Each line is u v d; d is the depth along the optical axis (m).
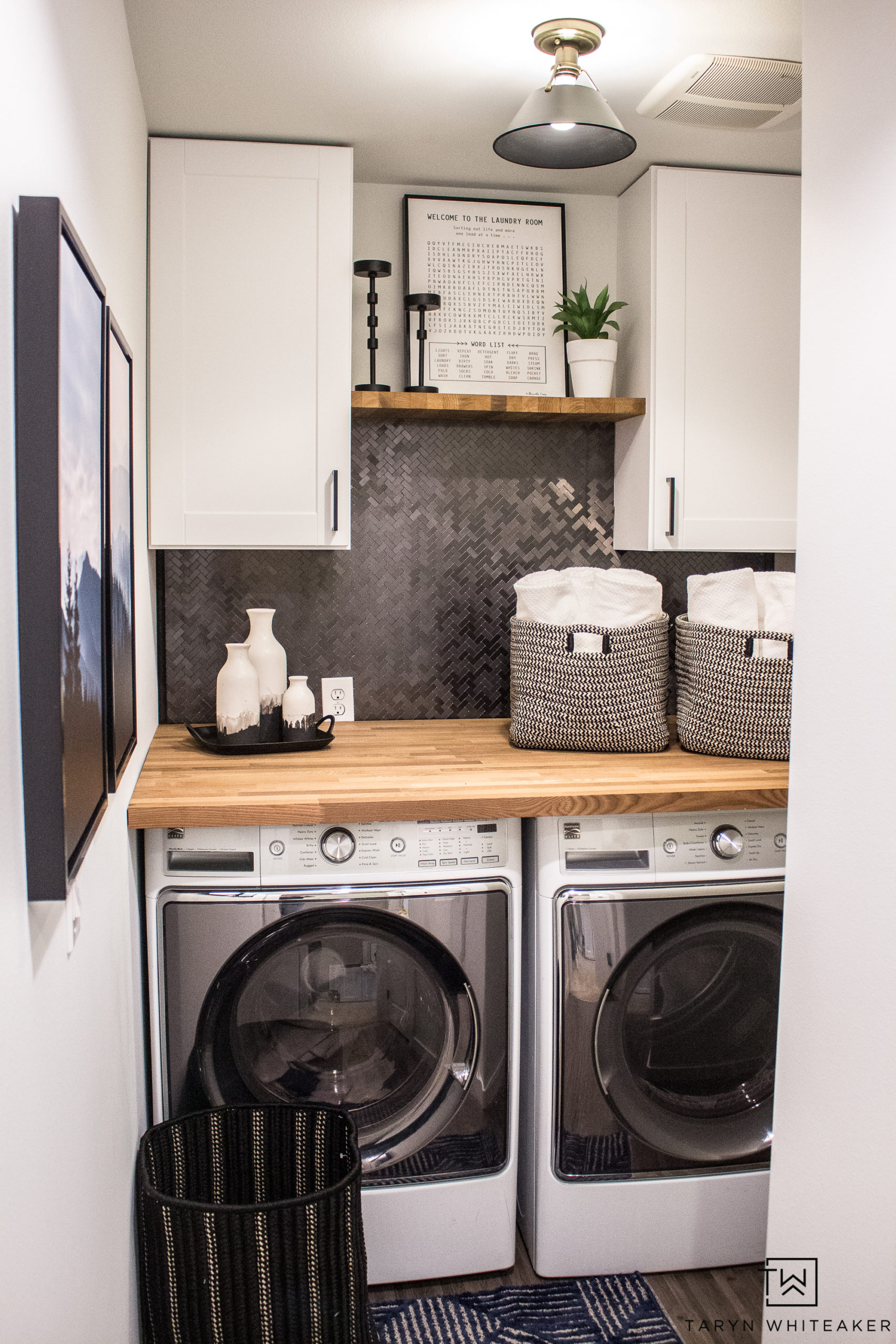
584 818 2.17
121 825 1.75
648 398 2.71
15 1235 0.88
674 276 2.69
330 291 2.55
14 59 0.94
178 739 2.65
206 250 2.50
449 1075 2.17
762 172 2.75
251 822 2.01
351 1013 2.13
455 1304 2.15
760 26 2.04
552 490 2.99
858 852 1.45
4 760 0.87
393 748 2.57
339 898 2.07
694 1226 2.26
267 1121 2.00
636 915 2.17
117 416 1.64
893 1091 1.38
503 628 3.00
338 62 2.17
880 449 1.40
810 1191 1.58
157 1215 1.71
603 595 2.54
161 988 2.05
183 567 2.82
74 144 1.31
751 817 2.23
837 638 1.50
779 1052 1.67
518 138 2.16
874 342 1.41
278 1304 1.72
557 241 2.91
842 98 1.47
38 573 0.94
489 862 2.15
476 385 2.86
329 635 2.92
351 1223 1.77
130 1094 1.79
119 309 1.85
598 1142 2.21
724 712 2.46
